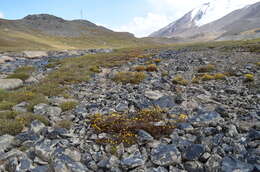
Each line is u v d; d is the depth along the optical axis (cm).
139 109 849
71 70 1827
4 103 921
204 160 475
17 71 2070
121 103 918
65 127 692
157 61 2273
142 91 1132
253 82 1188
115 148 548
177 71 1717
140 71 1769
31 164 483
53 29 16700
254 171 419
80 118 782
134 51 4031
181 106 866
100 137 609
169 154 493
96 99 1038
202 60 2170
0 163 492
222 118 689
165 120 726
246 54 2417
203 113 726
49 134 629
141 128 636
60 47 9156
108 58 2852
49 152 521
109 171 470
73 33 16400
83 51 5347
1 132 632
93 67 1942
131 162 473
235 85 1180
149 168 464
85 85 1360
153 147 543
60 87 1258
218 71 1599
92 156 526
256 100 885
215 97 965
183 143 545
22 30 13888
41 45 8756
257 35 14662
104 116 769
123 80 1411
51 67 2308
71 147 560
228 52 2747
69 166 465
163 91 1120
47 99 1020
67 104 905
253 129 590
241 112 750
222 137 561
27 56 3888
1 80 1319
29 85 1341
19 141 590
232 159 459
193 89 1121
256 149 487
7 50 4794
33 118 737
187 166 465
